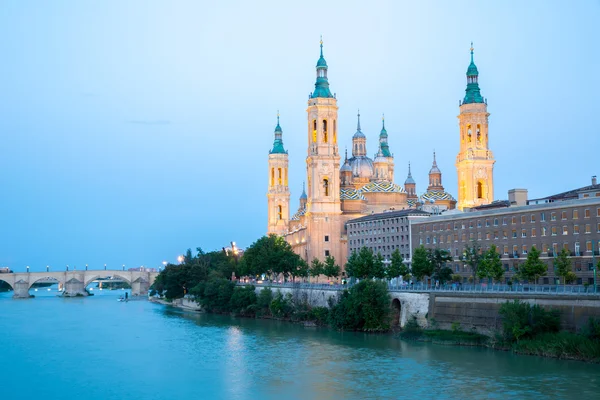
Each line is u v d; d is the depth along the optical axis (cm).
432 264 18312
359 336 16675
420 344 14838
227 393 11238
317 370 12638
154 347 15962
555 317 12900
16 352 15475
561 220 16838
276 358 14000
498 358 12719
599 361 11781
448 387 10888
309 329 18688
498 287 14800
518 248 18062
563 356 12325
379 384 11331
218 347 15762
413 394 10612
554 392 10288
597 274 15750
